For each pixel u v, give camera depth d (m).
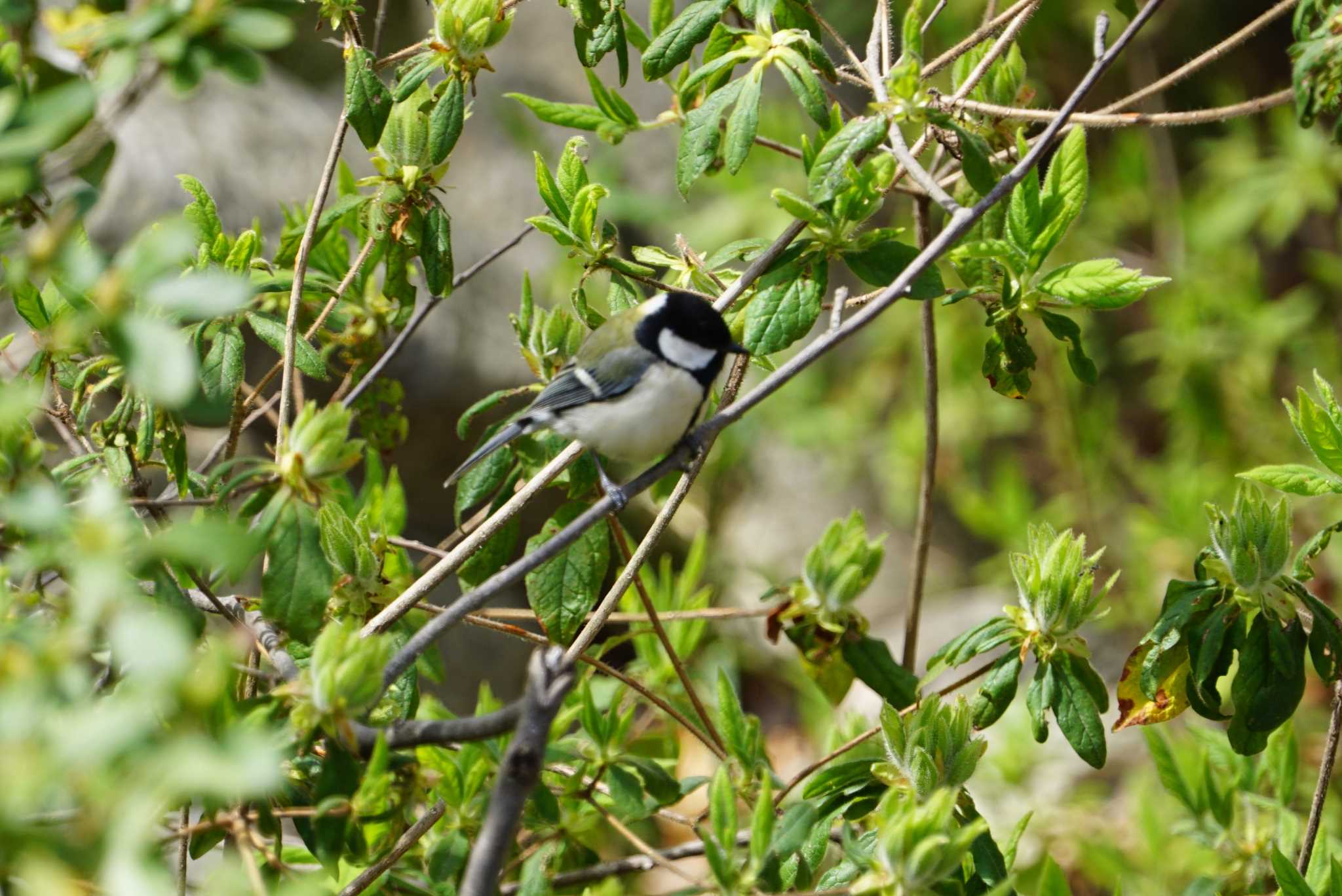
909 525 20.03
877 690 7.98
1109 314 20.56
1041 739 6.92
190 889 5.70
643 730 9.95
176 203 13.72
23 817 4.37
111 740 3.74
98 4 6.69
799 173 16.12
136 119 14.01
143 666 3.95
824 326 18.88
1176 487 14.88
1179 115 7.07
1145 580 15.23
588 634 7.02
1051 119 7.54
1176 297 16.58
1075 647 7.00
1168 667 7.14
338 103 16.45
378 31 8.27
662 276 9.52
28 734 3.85
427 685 14.81
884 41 7.61
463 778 7.58
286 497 5.95
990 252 7.33
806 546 19.44
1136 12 8.80
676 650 9.87
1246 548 6.73
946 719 6.68
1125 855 11.59
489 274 16.36
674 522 18.08
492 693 15.43
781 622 8.09
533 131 17.30
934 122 7.00
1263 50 21.19
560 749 7.85
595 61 7.96
